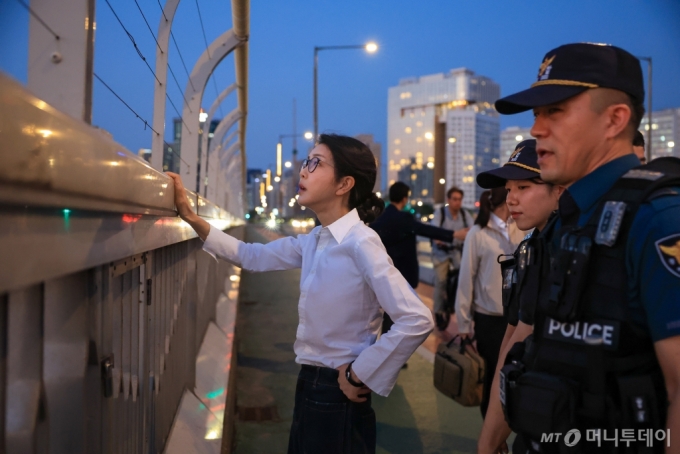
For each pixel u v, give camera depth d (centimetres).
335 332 195
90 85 131
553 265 133
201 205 311
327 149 204
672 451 111
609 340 122
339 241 197
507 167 226
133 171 124
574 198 136
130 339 168
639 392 120
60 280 112
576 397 125
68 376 117
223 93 669
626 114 132
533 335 143
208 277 470
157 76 259
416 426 413
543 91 132
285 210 8750
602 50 132
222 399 333
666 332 111
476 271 348
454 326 771
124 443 163
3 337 92
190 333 328
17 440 99
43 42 126
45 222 81
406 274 470
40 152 72
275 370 554
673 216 114
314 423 196
